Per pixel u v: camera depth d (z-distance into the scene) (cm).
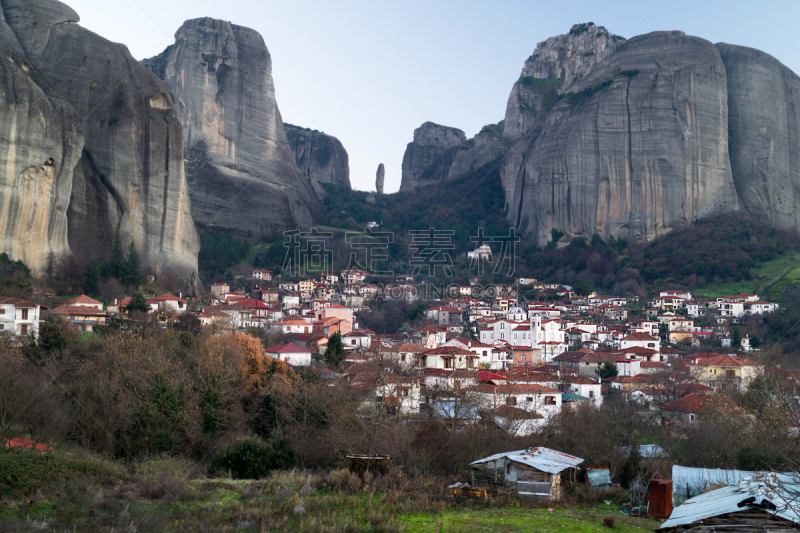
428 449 4197
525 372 7962
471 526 2609
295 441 4272
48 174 10994
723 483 3503
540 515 2914
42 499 2638
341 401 5050
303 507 2728
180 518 2562
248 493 3003
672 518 2117
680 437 5150
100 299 10769
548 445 4753
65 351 5450
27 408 3872
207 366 5238
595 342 13262
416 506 2938
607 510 3244
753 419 5275
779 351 11788
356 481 3269
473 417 5122
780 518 1950
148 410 4228
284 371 6506
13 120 10438
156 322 8900
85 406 4172
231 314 11344
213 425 4600
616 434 5066
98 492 2800
